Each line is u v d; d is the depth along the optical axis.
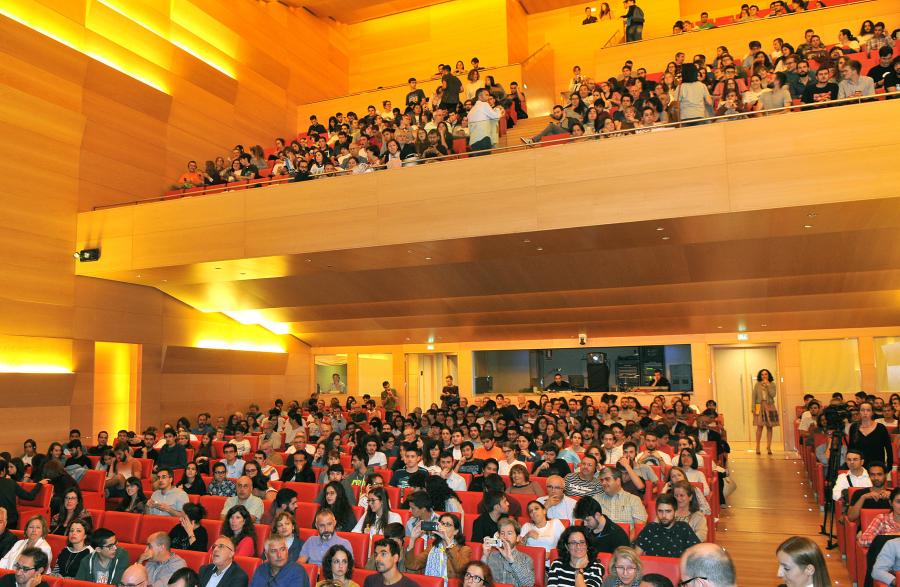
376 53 25.00
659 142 10.41
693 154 10.20
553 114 14.74
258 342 20.06
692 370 18.72
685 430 12.48
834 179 9.46
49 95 14.22
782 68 14.77
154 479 9.07
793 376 17.92
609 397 15.77
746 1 22.00
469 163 11.55
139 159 16.28
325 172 12.95
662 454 10.13
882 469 7.38
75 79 14.77
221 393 18.66
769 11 19.16
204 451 13.08
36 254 13.82
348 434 15.23
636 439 11.11
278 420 16.14
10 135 13.43
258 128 20.56
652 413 14.94
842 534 8.49
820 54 14.78
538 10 24.25
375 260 13.23
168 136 17.17
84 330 14.71
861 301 15.23
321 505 8.20
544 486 8.77
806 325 17.20
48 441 13.93
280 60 21.78
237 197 13.23
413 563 6.28
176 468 12.29
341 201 12.38
